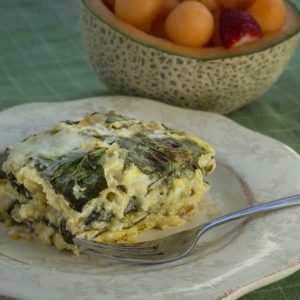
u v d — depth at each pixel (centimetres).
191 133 54
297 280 44
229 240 45
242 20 57
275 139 55
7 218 45
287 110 61
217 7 59
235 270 41
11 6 74
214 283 40
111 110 55
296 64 68
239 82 57
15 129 52
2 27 70
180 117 55
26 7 74
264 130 59
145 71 57
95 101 56
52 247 44
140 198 44
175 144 47
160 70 56
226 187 50
